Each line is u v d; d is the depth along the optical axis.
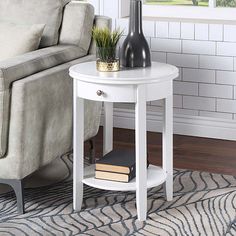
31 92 3.81
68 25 4.53
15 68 3.82
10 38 4.34
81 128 3.91
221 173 4.55
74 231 3.71
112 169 3.90
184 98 5.27
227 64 5.09
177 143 5.15
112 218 3.87
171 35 5.20
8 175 3.87
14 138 3.80
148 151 5.00
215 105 5.19
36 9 4.53
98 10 5.40
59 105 4.11
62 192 4.25
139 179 3.79
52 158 4.13
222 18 5.38
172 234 3.66
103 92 3.71
